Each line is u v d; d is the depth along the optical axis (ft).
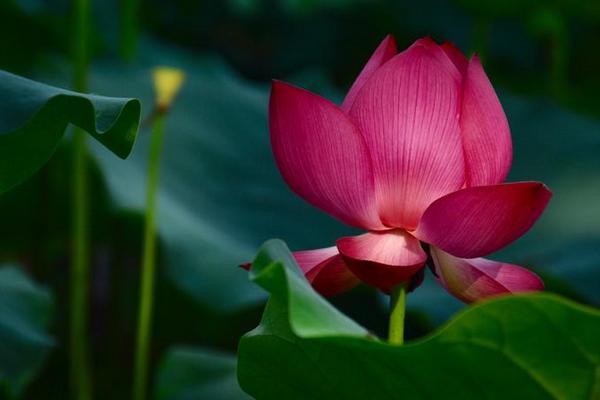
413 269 6.48
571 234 10.30
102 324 11.89
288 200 10.62
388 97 6.54
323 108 6.50
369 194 6.54
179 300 10.96
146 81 11.45
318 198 6.57
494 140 6.56
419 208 6.55
